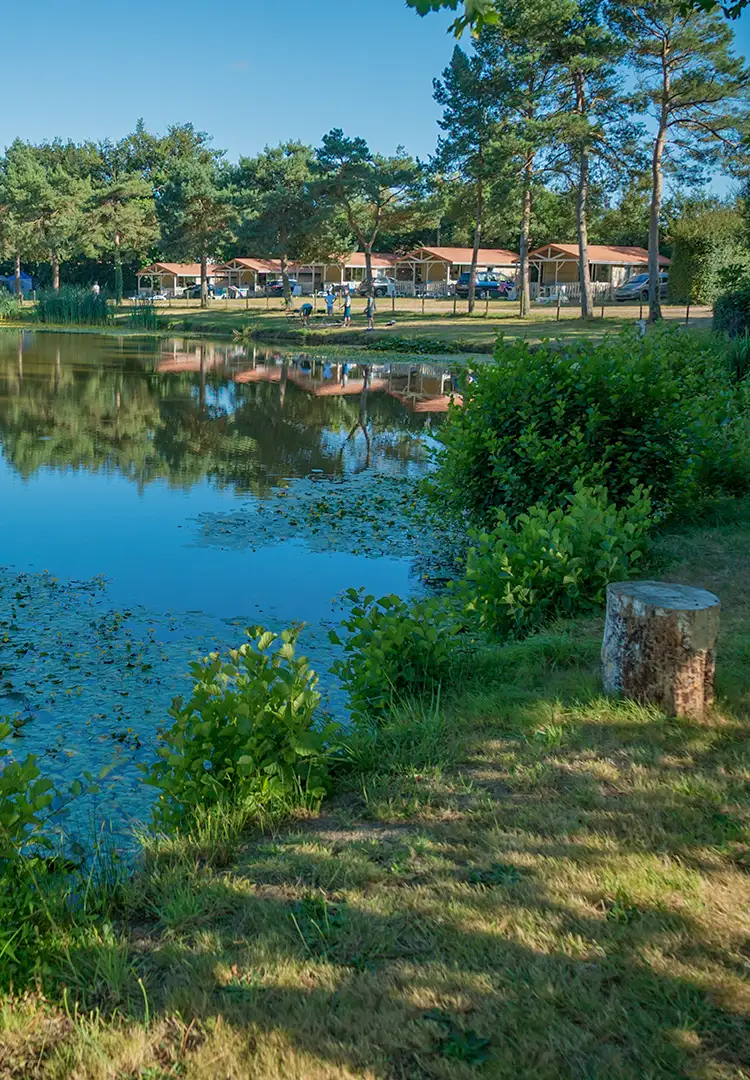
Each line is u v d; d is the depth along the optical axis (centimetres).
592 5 3916
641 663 530
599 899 356
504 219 5856
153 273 9462
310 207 6334
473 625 733
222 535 1209
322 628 863
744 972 313
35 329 6006
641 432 982
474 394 1070
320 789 459
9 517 1302
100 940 347
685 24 3722
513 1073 274
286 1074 277
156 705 684
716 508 1045
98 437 2002
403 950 332
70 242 8650
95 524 1264
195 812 444
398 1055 284
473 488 1048
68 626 859
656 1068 273
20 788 400
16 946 339
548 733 501
